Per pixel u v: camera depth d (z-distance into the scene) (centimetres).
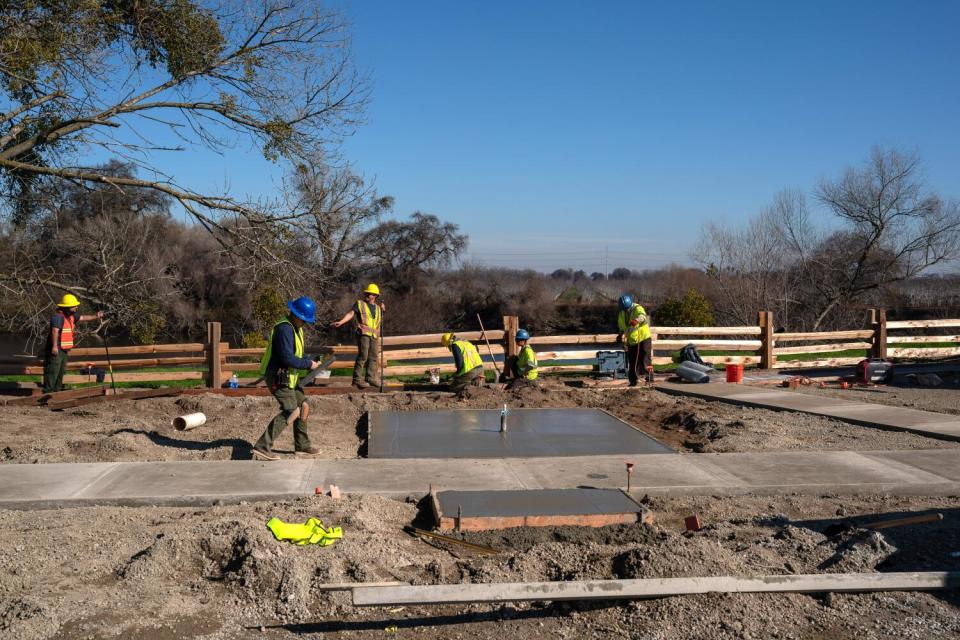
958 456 828
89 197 1803
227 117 1405
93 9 1238
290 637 415
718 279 3569
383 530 581
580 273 6100
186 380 1405
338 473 736
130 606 432
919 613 448
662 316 3120
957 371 1661
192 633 411
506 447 879
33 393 1303
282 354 782
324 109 1435
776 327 3416
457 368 1262
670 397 1305
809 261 3512
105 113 1329
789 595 458
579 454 847
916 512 641
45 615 410
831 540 530
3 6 1192
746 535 569
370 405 1172
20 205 1412
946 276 3588
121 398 1195
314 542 522
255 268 1419
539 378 1468
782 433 971
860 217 3406
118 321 1529
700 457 821
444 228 4356
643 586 421
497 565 499
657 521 626
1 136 1294
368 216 2427
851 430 997
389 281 4222
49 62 1205
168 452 852
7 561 490
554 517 593
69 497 642
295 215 1422
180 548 491
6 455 831
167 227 3011
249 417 1058
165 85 1377
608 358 1488
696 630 418
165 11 1310
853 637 418
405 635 422
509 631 427
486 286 4397
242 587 458
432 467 766
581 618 439
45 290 1423
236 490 666
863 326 3456
